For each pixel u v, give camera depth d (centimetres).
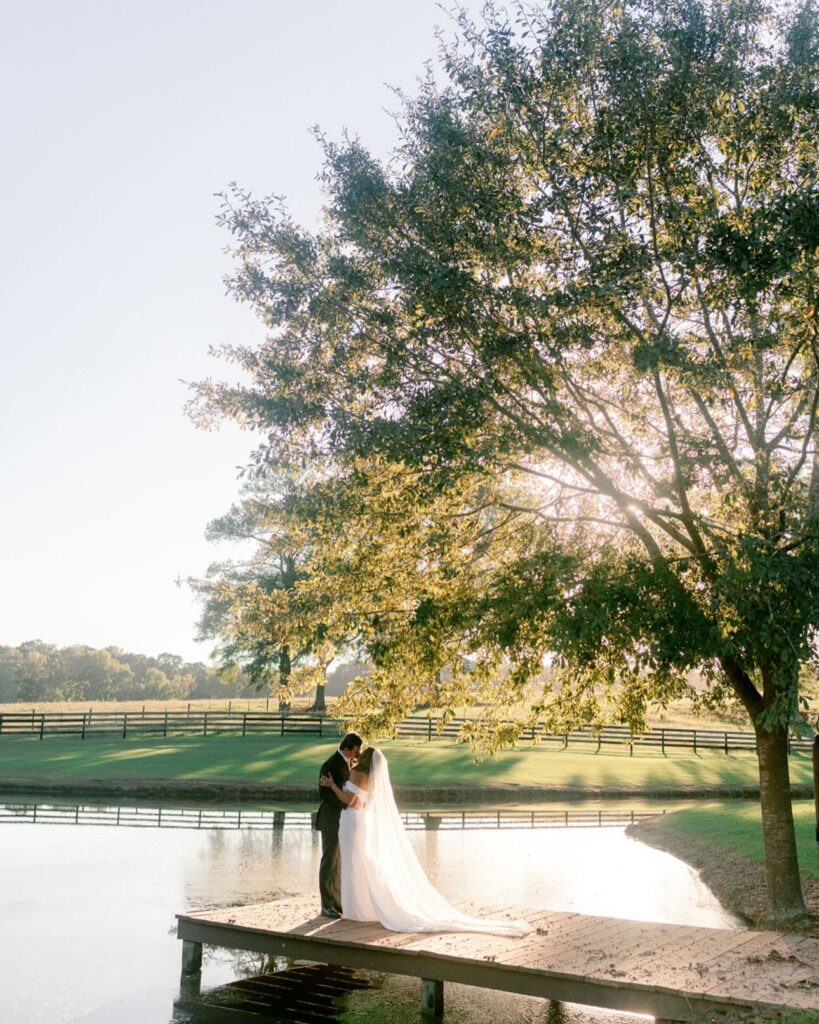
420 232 1215
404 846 1055
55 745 4241
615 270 1084
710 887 1662
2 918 1355
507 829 2473
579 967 850
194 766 3478
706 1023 749
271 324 1273
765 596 1004
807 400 1228
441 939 964
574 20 1149
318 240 1312
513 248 1137
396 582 1348
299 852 2006
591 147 1158
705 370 1042
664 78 1152
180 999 981
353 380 1181
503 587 1206
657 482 1179
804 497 1194
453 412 1117
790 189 1162
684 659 1112
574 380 1273
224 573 5662
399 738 4622
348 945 956
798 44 1188
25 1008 944
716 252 1083
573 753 4406
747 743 5109
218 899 1494
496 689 1453
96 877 1695
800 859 1565
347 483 1249
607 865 1909
